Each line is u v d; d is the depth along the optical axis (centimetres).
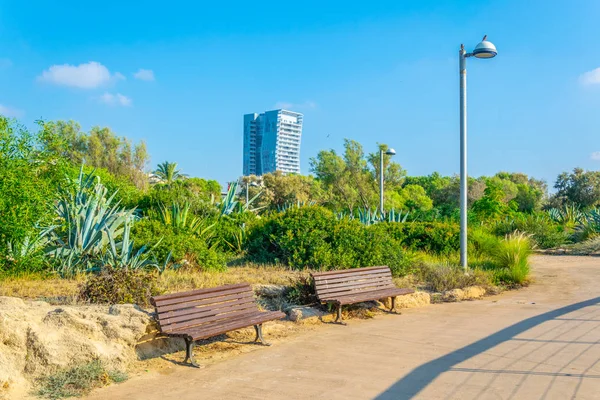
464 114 1377
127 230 1107
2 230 994
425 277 1307
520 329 834
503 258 1480
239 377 596
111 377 584
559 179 7062
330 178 4606
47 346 580
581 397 515
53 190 1138
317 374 606
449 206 4200
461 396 525
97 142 4819
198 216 1744
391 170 4638
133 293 812
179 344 707
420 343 749
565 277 1545
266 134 18825
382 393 539
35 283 955
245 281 1046
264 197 5812
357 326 868
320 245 1283
